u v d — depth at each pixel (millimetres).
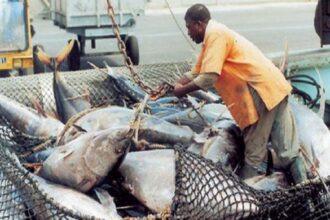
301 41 20281
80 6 14172
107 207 5520
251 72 5840
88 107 7809
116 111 6922
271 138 6023
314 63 8984
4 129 7242
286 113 5965
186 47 18984
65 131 6793
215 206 5137
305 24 23922
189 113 6793
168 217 5305
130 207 5852
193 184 5254
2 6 11250
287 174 6086
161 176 5727
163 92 6266
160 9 27594
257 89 5848
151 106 7285
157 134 6410
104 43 18516
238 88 5910
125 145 5691
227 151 6082
